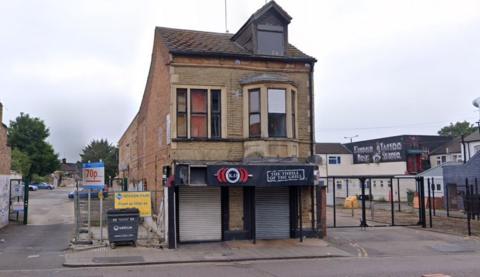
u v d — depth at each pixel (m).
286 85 18.22
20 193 28.55
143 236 18.22
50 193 60.75
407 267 13.13
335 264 13.82
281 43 19.23
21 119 76.19
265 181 17.27
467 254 15.98
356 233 20.50
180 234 17.25
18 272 12.16
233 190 17.95
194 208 17.50
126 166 41.84
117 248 16.03
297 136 18.75
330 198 47.16
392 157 50.94
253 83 18.02
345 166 56.88
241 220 17.98
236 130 18.03
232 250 16.02
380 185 52.16
